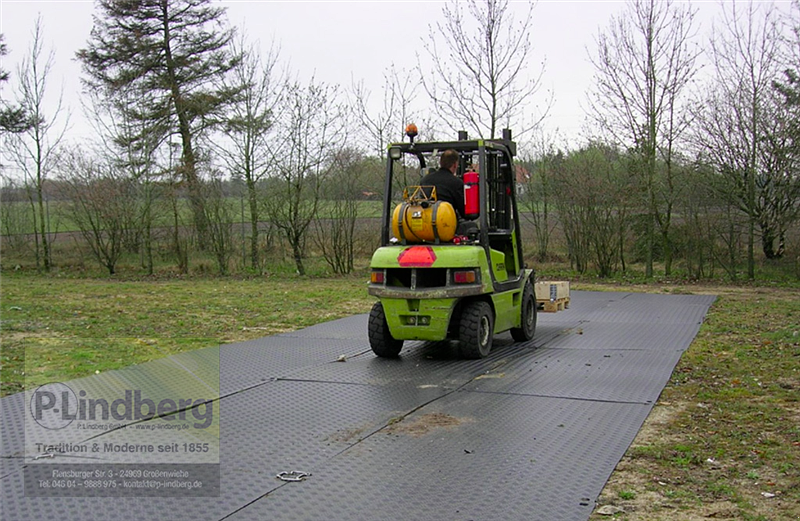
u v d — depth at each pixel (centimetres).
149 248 2242
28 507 412
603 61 1895
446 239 823
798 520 395
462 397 661
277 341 960
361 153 2059
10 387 677
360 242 2167
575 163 1948
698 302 1383
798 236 1844
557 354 863
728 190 1834
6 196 2569
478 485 445
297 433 551
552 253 2147
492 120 1802
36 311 1301
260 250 2198
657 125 1872
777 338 941
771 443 525
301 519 396
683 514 404
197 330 1069
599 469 472
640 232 2062
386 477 459
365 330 1057
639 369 770
